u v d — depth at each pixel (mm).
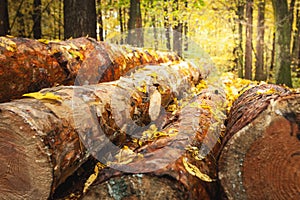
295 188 1660
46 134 1708
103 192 1760
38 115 1759
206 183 1922
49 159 1685
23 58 2729
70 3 5801
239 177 1774
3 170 1763
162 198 1705
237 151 1771
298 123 1636
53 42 3188
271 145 1691
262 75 13836
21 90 2768
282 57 9281
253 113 1823
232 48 13281
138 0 9688
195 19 11172
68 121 1915
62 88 2346
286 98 1664
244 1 12766
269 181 1711
